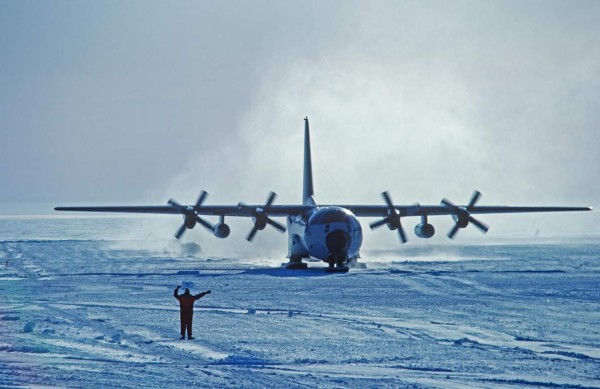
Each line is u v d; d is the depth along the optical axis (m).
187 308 55.19
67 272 124.56
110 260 160.38
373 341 53.72
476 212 133.50
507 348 50.50
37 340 54.78
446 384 40.44
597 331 57.06
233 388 39.72
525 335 55.44
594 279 100.62
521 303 74.44
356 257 127.56
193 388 39.66
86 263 150.12
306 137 144.25
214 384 40.56
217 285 95.88
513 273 111.56
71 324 63.06
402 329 58.88
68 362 46.62
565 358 47.16
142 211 129.50
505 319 63.56
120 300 80.94
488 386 40.00
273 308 72.62
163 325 62.38
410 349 50.50
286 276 109.25
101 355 49.06
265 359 47.50
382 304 74.88
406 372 43.56
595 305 72.56
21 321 64.88
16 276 116.62
